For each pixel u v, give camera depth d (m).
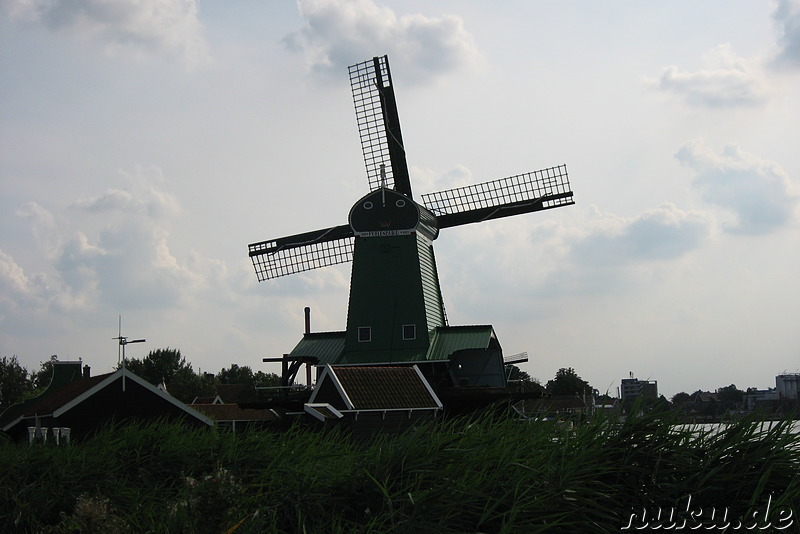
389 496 12.19
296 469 13.76
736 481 13.05
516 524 11.64
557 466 12.73
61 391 36.88
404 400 30.19
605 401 14.54
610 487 12.71
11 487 17.12
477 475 12.54
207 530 10.81
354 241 40.19
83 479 17.62
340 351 39.12
